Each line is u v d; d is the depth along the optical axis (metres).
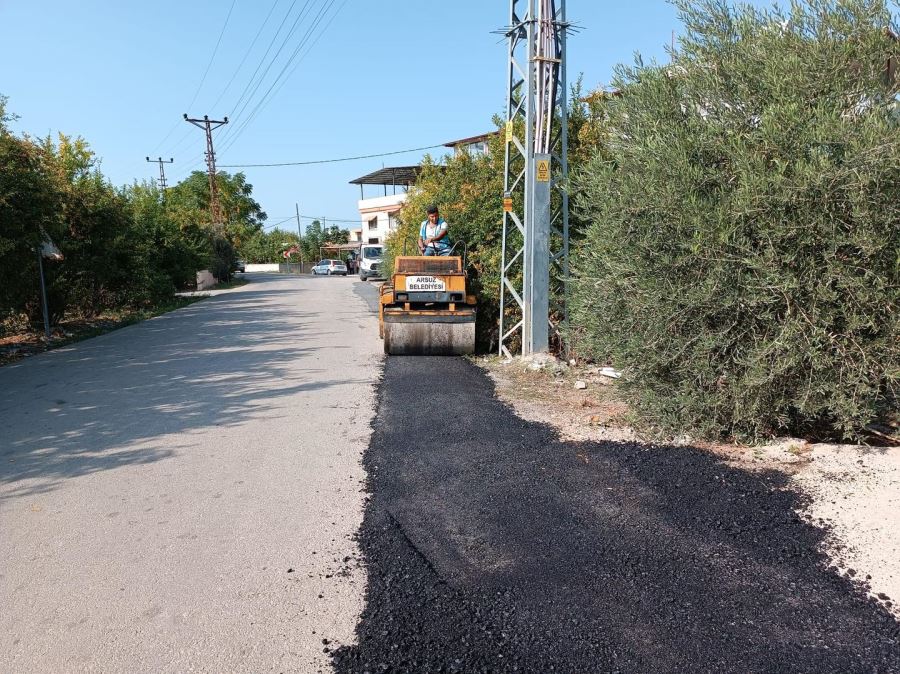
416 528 4.22
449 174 13.26
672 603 3.30
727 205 5.05
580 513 4.36
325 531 4.21
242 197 78.56
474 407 7.14
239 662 2.93
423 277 10.34
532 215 9.03
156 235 28.66
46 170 13.66
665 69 5.87
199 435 6.37
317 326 15.34
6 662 2.95
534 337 9.29
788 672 2.79
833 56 4.97
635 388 5.99
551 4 8.57
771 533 3.96
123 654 3.00
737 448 5.41
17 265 12.72
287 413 7.13
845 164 4.55
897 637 2.98
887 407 5.26
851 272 4.75
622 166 5.84
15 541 4.13
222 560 3.85
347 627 3.18
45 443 6.22
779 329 5.04
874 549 3.69
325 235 95.25
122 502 4.73
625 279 5.62
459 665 2.88
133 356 11.45
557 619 3.19
